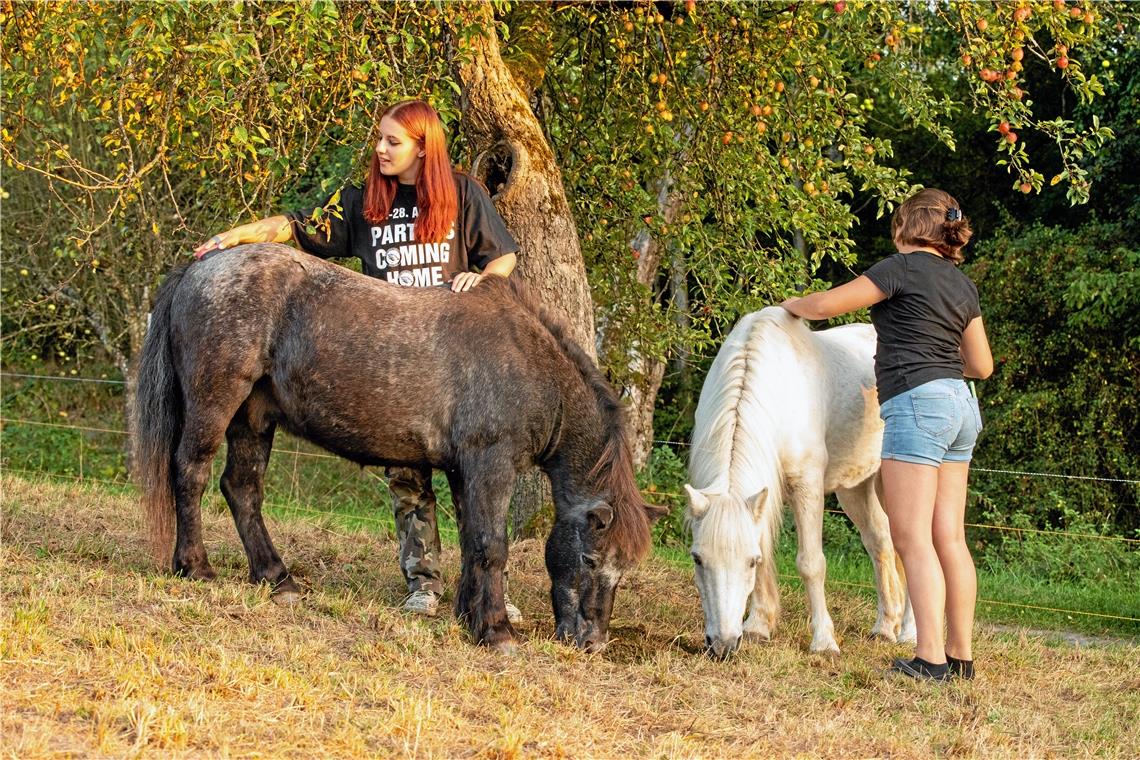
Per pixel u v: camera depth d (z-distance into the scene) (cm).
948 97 751
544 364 444
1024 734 407
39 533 557
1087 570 963
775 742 368
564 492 453
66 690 316
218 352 436
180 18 543
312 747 305
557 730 343
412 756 306
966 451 475
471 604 441
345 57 560
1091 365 1290
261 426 466
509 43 764
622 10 743
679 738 353
